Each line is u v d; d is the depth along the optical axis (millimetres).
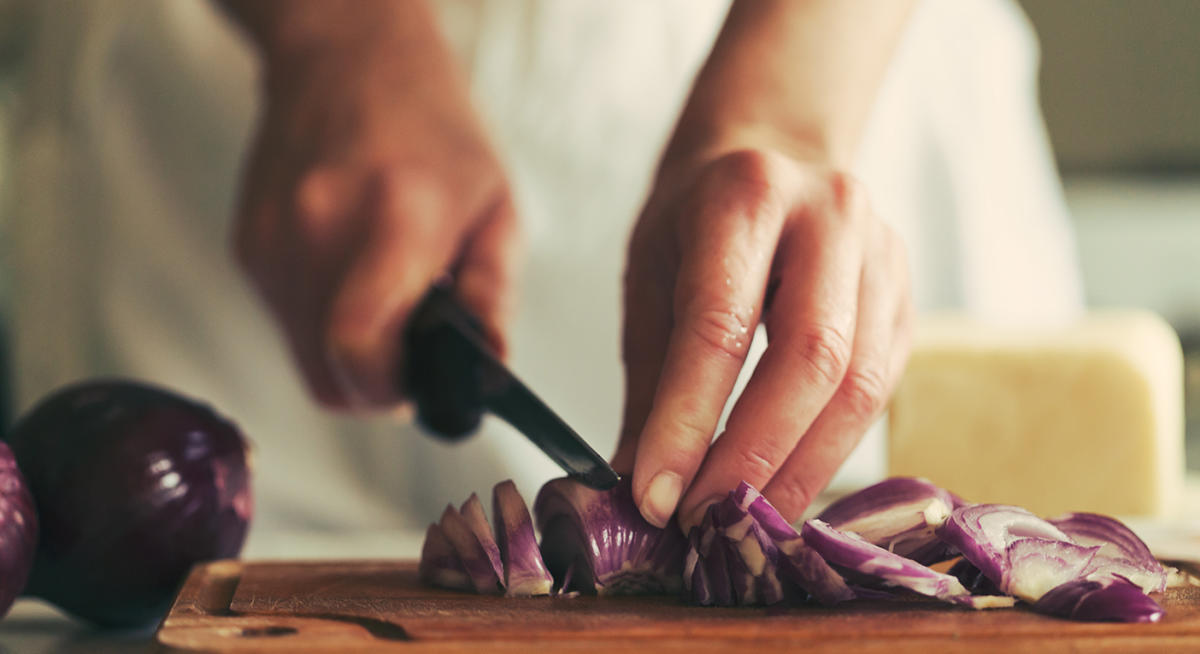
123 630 655
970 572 614
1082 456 893
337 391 946
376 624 578
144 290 1290
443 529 638
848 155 706
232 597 620
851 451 633
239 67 1284
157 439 635
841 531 612
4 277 1465
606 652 550
